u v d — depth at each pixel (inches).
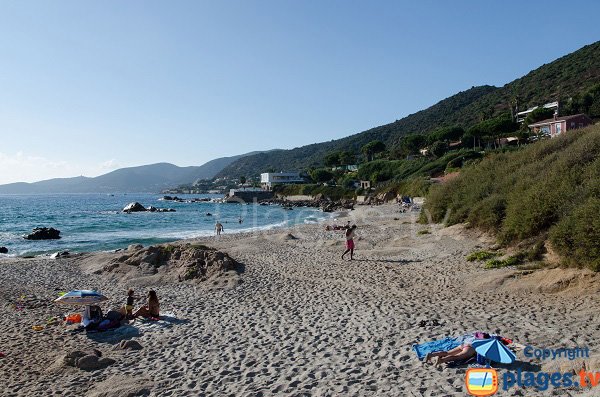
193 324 454.3
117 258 810.8
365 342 360.8
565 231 495.5
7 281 722.2
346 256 853.2
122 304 564.7
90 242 1418.6
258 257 892.6
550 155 811.4
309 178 6087.6
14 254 1159.6
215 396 281.6
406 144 4468.5
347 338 375.9
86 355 354.3
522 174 800.3
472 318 402.6
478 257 652.1
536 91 5137.8
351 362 319.9
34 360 368.8
